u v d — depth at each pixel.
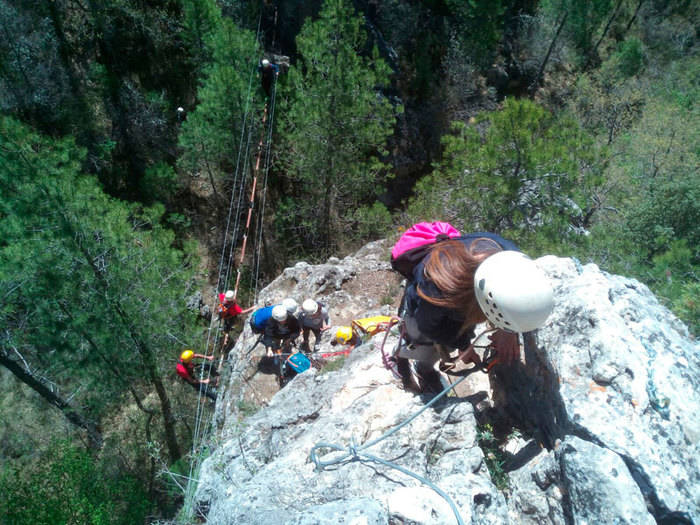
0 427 12.55
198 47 16.02
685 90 22.48
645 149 15.09
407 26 19.98
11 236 8.30
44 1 15.79
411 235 2.43
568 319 2.83
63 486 9.37
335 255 15.88
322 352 7.91
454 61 20.33
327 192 14.79
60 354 9.36
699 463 2.34
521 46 23.38
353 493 2.61
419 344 2.56
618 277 3.44
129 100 16.69
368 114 13.92
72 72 16.08
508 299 1.88
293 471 2.85
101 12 16.73
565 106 22.30
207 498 3.44
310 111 13.06
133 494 9.74
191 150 14.50
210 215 17.22
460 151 9.86
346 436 2.97
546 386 2.83
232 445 3.74
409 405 3.06
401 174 19.61
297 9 18.14
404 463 2.72
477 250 2.12
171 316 9.94
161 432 12.00
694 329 5.37
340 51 12.77
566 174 8.80
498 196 9.07
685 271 7.95
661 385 2.50
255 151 14.55
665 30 25.83
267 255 16.70
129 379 10.33
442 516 2.29
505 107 8.94
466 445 2.80
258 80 13.77
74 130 15.54
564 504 2.49
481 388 3.67
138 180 17.05
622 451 2.35
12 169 8.12
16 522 8.98
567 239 8.63
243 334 9.12
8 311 8.89
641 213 11.17
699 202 10.48
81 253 8.54
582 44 23.88
